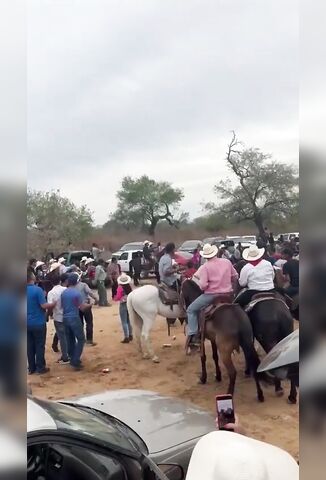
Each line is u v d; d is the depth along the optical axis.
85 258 25.55
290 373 3.98
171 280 10.13
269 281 7.50
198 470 2.38
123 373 8.98
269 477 2.22
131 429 3.39
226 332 6.75
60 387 8.35
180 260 11.34
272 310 6.83
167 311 9.66
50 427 2.39
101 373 9.10
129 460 2.63
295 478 2.42
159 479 2.67
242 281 7.57
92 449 2.50
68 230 41.88
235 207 45.50
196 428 3.67
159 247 26.89
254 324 6.98
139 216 54.34
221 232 46.72
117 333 12.66
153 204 53.28
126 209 54.28
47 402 2.91
